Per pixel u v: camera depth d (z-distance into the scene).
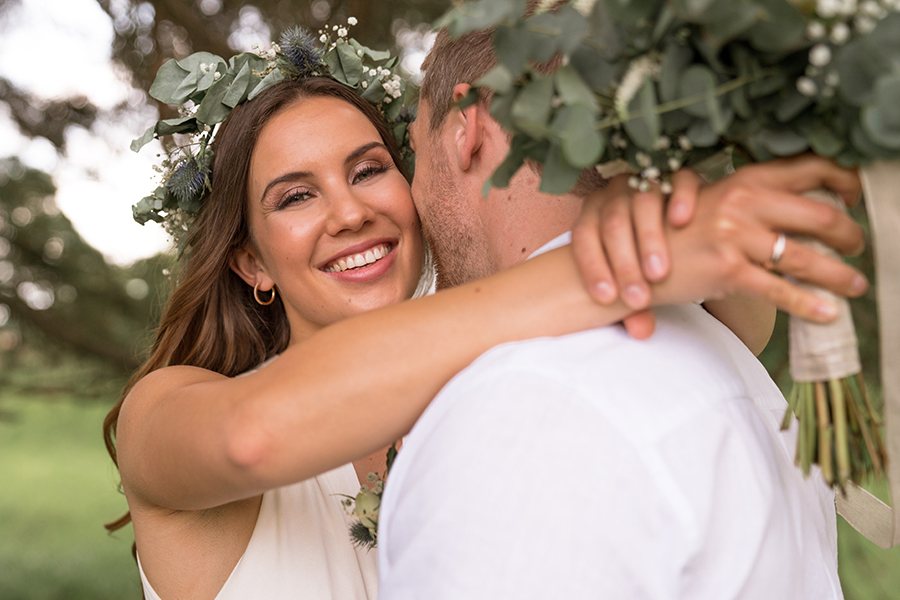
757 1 0.67
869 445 0.81
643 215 0.81
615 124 0.79
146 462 1.19
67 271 5.49
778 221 0.76
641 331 0.89
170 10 3.63
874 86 0.69
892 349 0.79
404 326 0.91
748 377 1.08
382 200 1.90
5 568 9.36
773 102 0.77
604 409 0.80
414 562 0.80
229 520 1.46
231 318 2.07
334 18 3.72
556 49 0.76
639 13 0.73
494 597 0.75
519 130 0.83
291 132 1.86
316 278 1.91
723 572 0.81
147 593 1.44
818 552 1.00
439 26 0.74
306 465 0.91
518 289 0.92
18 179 5.30
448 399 0.86
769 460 0.93
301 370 0.92
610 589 0.75
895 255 0.78
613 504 0.76
